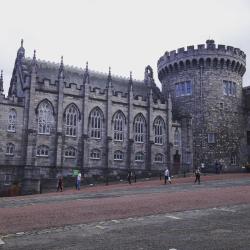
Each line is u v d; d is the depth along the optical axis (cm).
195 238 1522
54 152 6706
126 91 8375
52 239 1584
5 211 2516
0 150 6234
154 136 7994
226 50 8475
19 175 6322
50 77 7400
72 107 7044
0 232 1748
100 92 7406
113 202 2844
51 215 2225
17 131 6450
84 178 6688
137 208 2420
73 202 3023
